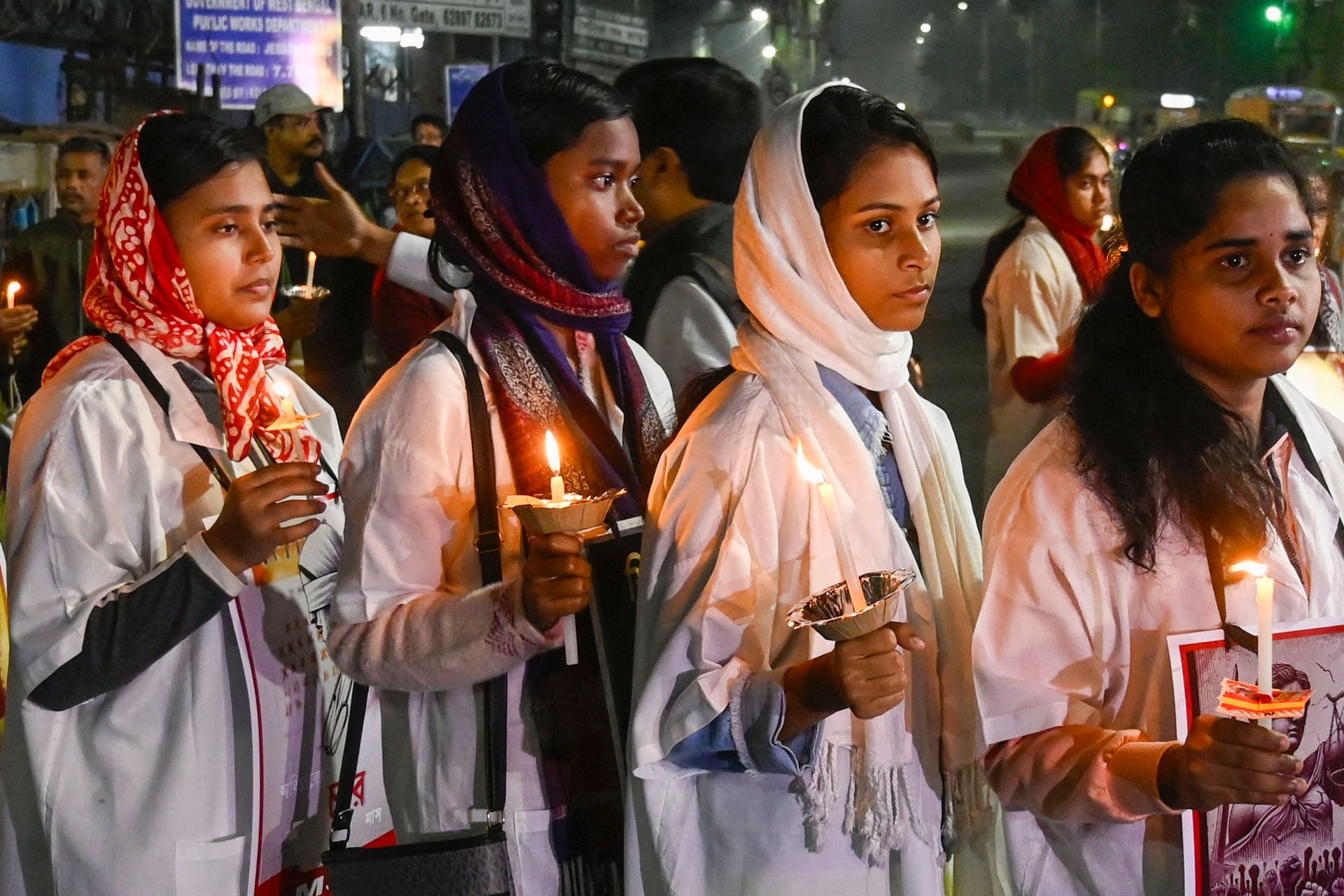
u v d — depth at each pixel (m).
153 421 2.59
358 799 2.86
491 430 2.53
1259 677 1.85
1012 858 2.26
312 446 2.84
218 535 2.40
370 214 8.53
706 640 2.09
